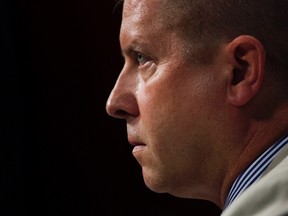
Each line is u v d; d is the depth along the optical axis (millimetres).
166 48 1759
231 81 1721
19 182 5633
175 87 1752
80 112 6012
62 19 5879
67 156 6043
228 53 1706
